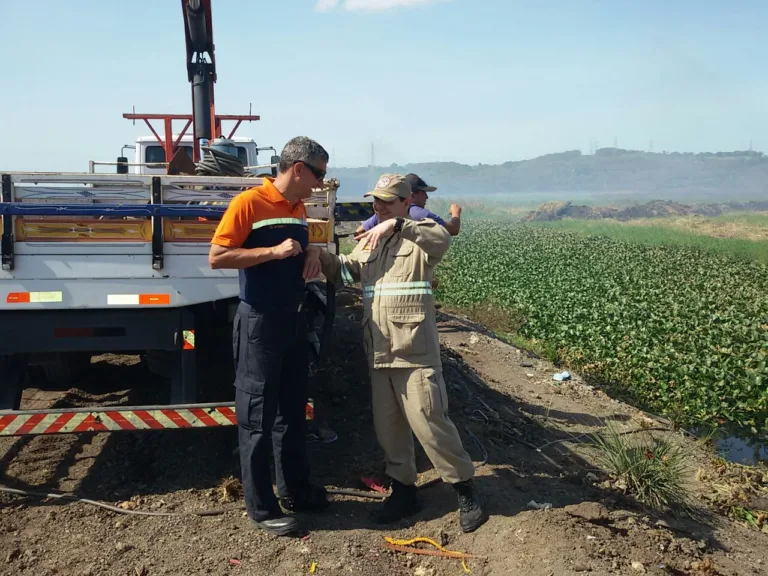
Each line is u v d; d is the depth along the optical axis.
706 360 9.38
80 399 6.28
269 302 3.84
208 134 10.02
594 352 10.84
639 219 80.38
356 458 5.23
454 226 6.16
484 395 7.16
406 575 3.72
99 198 4.46
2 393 4.58
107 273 4.38
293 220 3.91
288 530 3.97
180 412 4.38
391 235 3.94
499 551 3.84
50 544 3.91
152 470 4.97
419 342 3.97
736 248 35.44
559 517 4.10
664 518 4.58
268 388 3.89
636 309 13.25
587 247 32.75
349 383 6.73
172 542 3.93
